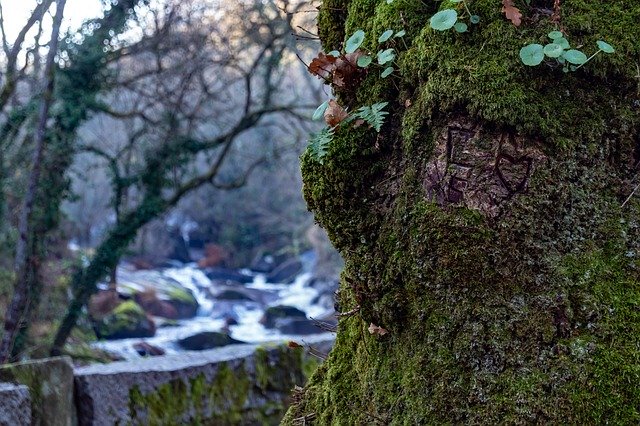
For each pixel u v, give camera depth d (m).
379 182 1.49
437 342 1.36
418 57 1.42
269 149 13.70
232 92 14.05
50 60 6.06
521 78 1.32
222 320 16.83
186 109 11.43
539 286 1.28
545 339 1.26
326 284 19.47
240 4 9.55
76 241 16.81
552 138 1.30
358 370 1.62
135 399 2.98
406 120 1.44
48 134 8.59
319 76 1.70
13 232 8.51
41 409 2.47
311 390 1.80
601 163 1.33
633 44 1.34
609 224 1.31
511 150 1.31
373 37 1.58
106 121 13.48
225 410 3.32
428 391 1.36
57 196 8.87
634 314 1.25
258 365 3.56
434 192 1.36
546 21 1.36
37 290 8.70
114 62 10.02
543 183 1.29
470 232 1.30
